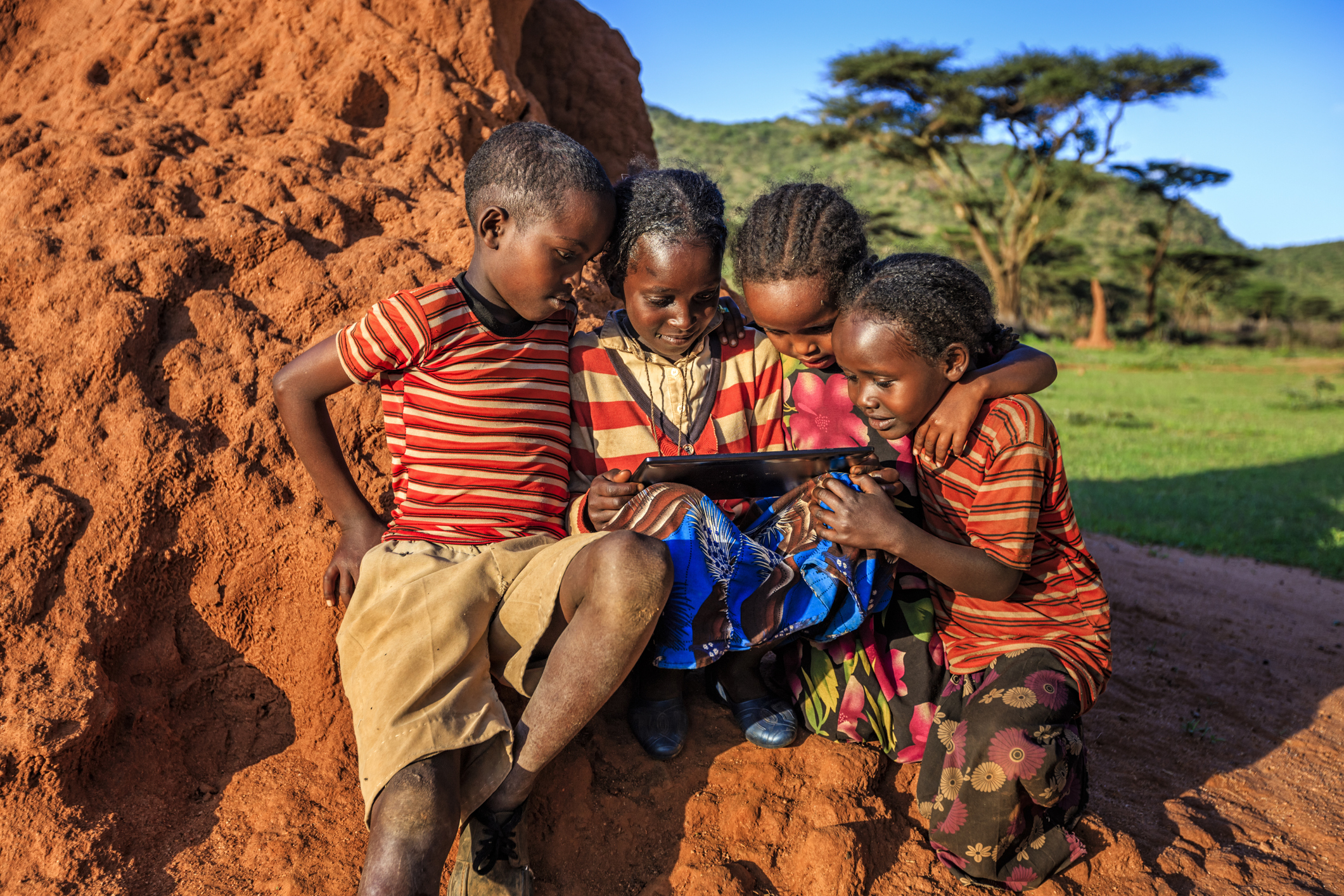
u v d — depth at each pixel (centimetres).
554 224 237
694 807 245
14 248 293
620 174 533
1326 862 293
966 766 241
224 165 339
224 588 264
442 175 373
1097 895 255
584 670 209
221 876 220
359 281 314
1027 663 252
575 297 351
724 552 235
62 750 217
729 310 291
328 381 245
